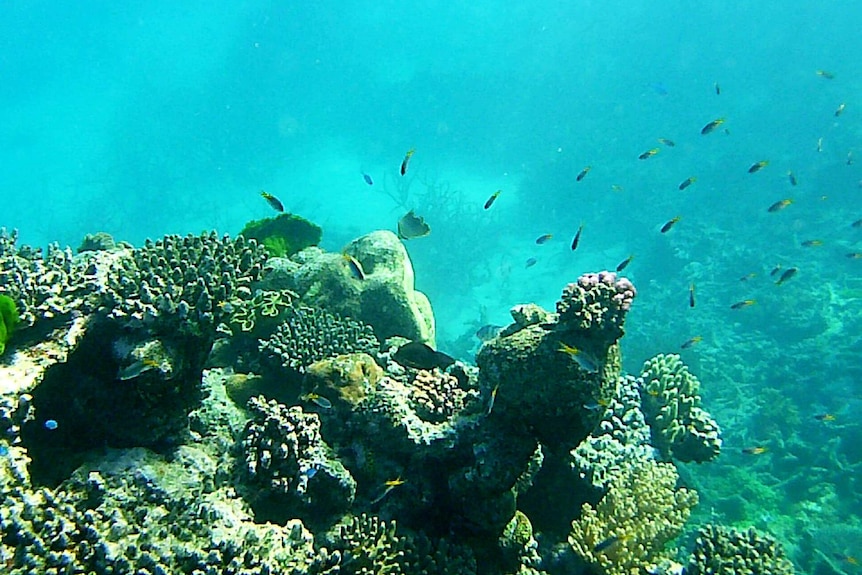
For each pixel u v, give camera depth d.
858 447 11.08
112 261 4.67
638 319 17.62
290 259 8.40
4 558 2.87
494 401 4.50
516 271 23.77
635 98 36.91
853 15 34.22
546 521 5.44
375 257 7.83
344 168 39.72
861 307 15.09
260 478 4.04
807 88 31.23
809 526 9.48
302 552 3.73
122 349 3.63
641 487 5.34
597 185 27.78
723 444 11.79
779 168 25.06
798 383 13.13
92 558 3.03
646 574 4.99
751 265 18.48
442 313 21.27
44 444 3.62
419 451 4.60
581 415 4.38
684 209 24.27
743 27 37.72
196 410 4.37
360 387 4.92
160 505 3.44
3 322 3.46
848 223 19.73
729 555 5.38
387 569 3.82
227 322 5.30
